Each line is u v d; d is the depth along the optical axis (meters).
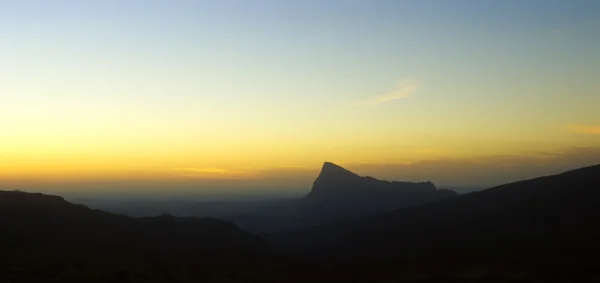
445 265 78.81
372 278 70.19
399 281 64.19
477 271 72.19
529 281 60.62
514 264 73.06
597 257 74.69
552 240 91.44
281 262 96.88
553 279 61.69
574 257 75.50
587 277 62.34
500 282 60.44
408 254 102.38
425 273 74.44
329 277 69.69
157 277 53.31
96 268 55.41
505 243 95.12
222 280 58.00
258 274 68.31
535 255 78.38
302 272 77.75
